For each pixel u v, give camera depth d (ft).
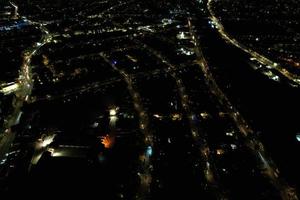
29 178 167.94
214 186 169.07
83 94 273.75
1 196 159.43
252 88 274.57
